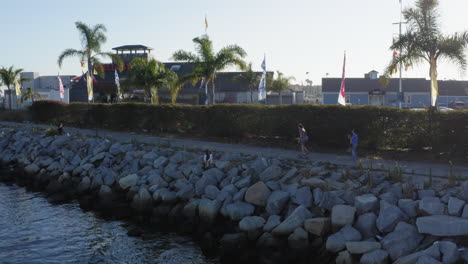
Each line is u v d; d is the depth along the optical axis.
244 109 24.11
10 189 19.98
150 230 13.74
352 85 60.81
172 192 15.95
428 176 14.62
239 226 12.78
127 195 17.19
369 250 10.09
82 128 31.70
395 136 19.53
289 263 10.75
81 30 36.41
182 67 64.38
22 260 11.34
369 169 15.62
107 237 13.11
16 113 40.66
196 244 12.45
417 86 59.69
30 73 75.62
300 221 11.93
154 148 21.89
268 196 13.91
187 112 27.06
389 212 11.28
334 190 13.54
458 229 9.95
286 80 60.94
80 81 60.97
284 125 22.59
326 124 21.14
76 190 19.23
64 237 13.13
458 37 22.02
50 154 24.14
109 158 21.28
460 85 61.09
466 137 17.52
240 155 19.45
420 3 22.70
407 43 22.64
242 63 32.38
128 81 40.72
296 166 16.80
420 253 9.42
